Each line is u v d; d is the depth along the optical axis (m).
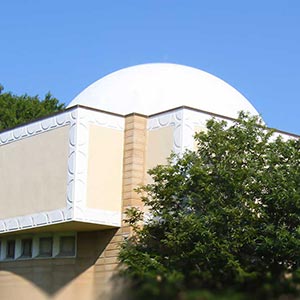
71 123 23.67
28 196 24.92
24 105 48.47
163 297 6.00
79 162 23.23
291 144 21.61
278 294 5.82
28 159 25.28
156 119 24.12
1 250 27.36
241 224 20.02
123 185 24.03
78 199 22.97
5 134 26.58
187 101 28.38
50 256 25.56
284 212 20.39
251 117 23.95
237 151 21.05
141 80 29.55
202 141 21.41
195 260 18.92
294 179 20.44
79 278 24.45
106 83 30.33
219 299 5.72
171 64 31.72
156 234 21.38
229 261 18.41
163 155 23.53
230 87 31.91
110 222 23.50
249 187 20.20
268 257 19.78
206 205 20.23
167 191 20.61
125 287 6.39
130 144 24.11
